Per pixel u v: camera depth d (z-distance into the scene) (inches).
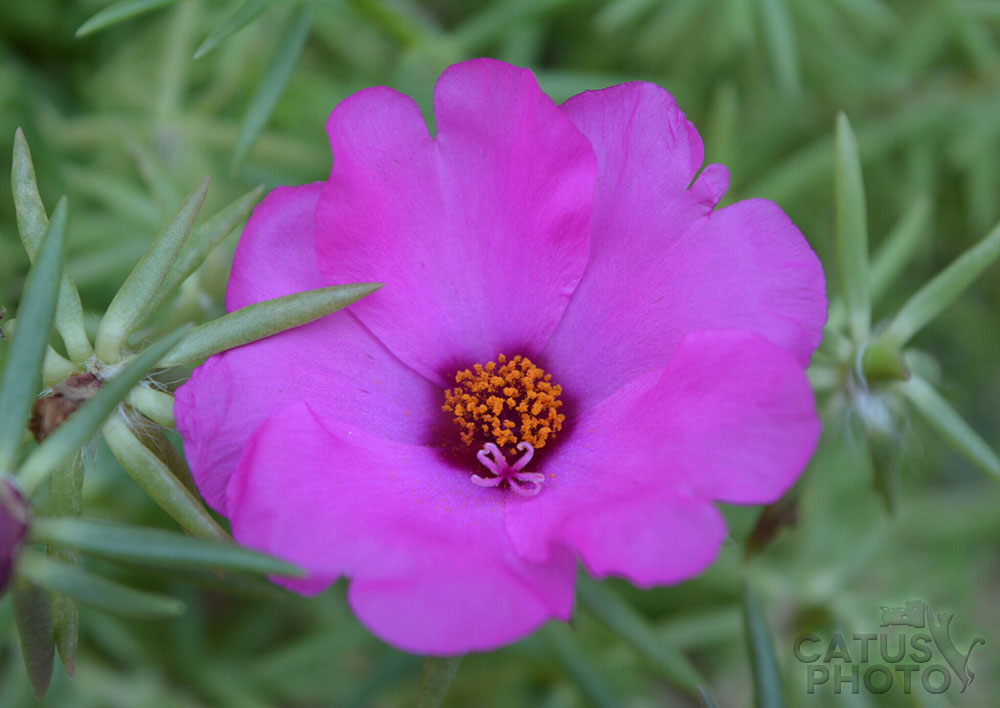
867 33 9.3
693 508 5.8
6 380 5.8
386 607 5.8
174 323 6.6
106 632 7.9
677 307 6.2
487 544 6.0
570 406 6.4
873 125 9.0
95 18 6.7
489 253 6.4
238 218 6.2
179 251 6.1
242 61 8.4
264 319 6.1
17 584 5.9
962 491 9.4
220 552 5.7
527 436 6.4
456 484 6.3
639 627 6.9
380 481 6.1
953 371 10.2
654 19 9.2
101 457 7.4
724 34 8.8
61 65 9.3
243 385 6.1
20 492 5.7
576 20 9.5
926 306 6.6
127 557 5.7
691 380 6.0
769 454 5.8
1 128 8.6
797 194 8.7
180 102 8.6
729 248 6.2
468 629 5.7
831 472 8.4
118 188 8.0
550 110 6.1
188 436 6.0
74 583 5.7
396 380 6.4
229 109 8.8
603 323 6.4
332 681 8.4
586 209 6.2
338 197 6.2
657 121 6.3
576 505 6.1
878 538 8.0
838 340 6.7
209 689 8.0
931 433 9.2
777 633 7.6
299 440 6.0
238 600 8.7
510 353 6.5
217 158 8.4
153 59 8.8
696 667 9.0
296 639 8.6
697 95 9.3
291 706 9.0
